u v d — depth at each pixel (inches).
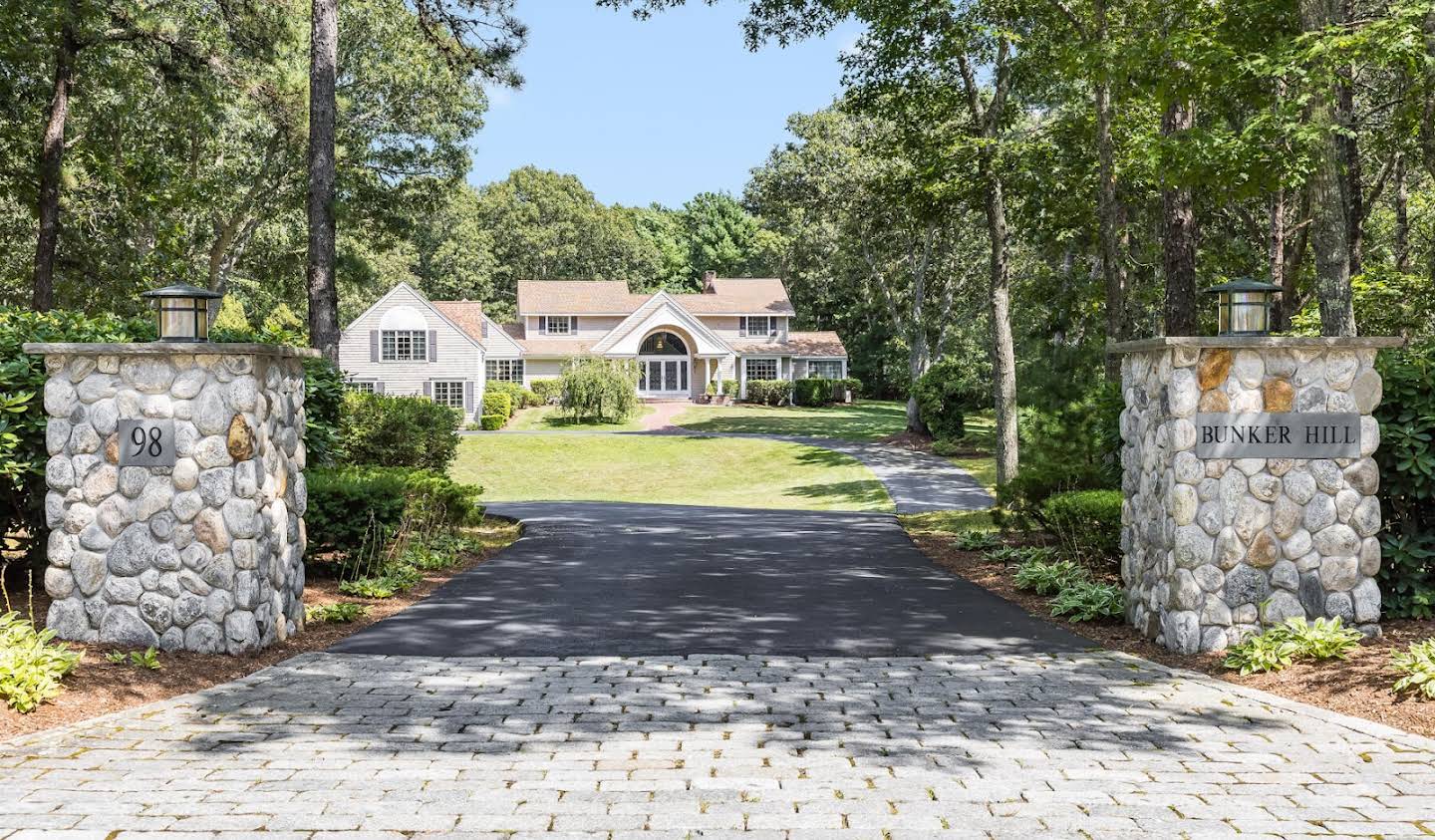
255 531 289.0
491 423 1841.8
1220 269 1043.3
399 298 1991.9
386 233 1327.5
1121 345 319.0
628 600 380.2
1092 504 403.5
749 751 201.5
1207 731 216.1
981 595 390.9
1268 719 225.6
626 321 2300.7
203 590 286.2
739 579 430.3
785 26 732.7
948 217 819.4
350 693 248.4
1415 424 307.4
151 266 1104.8
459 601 377.4
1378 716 225.6
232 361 287.1
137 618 286.4
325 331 652.1
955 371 1477.6
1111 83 544.1
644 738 210.4
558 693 248.7
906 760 195.6
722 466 1379.2
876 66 740.7
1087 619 336.8
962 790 178.2
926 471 1248.2
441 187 1304.1
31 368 331.9
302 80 1016.2
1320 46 386.0
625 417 1902.1
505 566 469.4
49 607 311.9
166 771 188.4
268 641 297.7
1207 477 289.6
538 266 3198.8
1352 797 175.3
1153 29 510.0
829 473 1267.2
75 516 287.7
